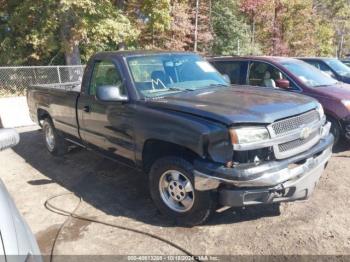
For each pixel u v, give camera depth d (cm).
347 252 319
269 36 2962
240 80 711
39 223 399
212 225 376
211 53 2534
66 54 1511
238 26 2631
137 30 1652
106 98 408
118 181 519
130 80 425
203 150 336
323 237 343
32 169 591
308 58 987
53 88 609
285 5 2866
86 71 502
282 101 387
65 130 581
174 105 376
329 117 609
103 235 368
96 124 483
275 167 330
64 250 343
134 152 421
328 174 502
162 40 2056
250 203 335
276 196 341
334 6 3759
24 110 1012
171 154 380
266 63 685
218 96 405
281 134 340
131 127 413
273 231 358
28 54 1569
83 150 677
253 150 328
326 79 685
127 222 393
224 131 324
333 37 4412
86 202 451
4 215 192
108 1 1438
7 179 549
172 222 388
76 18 1345
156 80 442
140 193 473
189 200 369
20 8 1379
